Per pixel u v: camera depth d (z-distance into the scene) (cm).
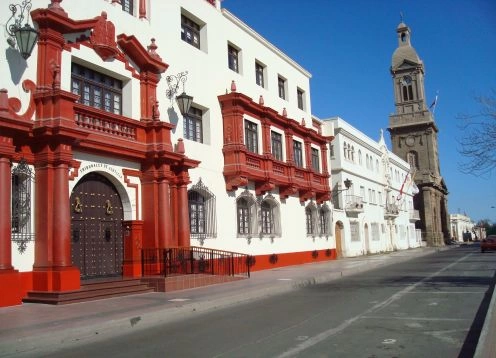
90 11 1520
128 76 1644
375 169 4750
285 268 2469
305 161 2920
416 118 7438
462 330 859
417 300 1236
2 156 1195
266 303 1315
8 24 1261
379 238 4631
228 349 764
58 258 1254
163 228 1619
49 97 1293
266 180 2361
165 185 1642
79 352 787
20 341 790
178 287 1527
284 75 2867
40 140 1282
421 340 789
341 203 3666
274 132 2603
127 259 1579
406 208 6016
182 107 1836
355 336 830
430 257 3584
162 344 827
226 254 2083
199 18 2106
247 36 2494
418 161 7400
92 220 1480
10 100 1244
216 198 2083
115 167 1546
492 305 1037
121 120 1556
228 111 2181
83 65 1507
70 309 1120
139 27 1730
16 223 1250
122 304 1201
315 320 1000
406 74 7619
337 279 1984
